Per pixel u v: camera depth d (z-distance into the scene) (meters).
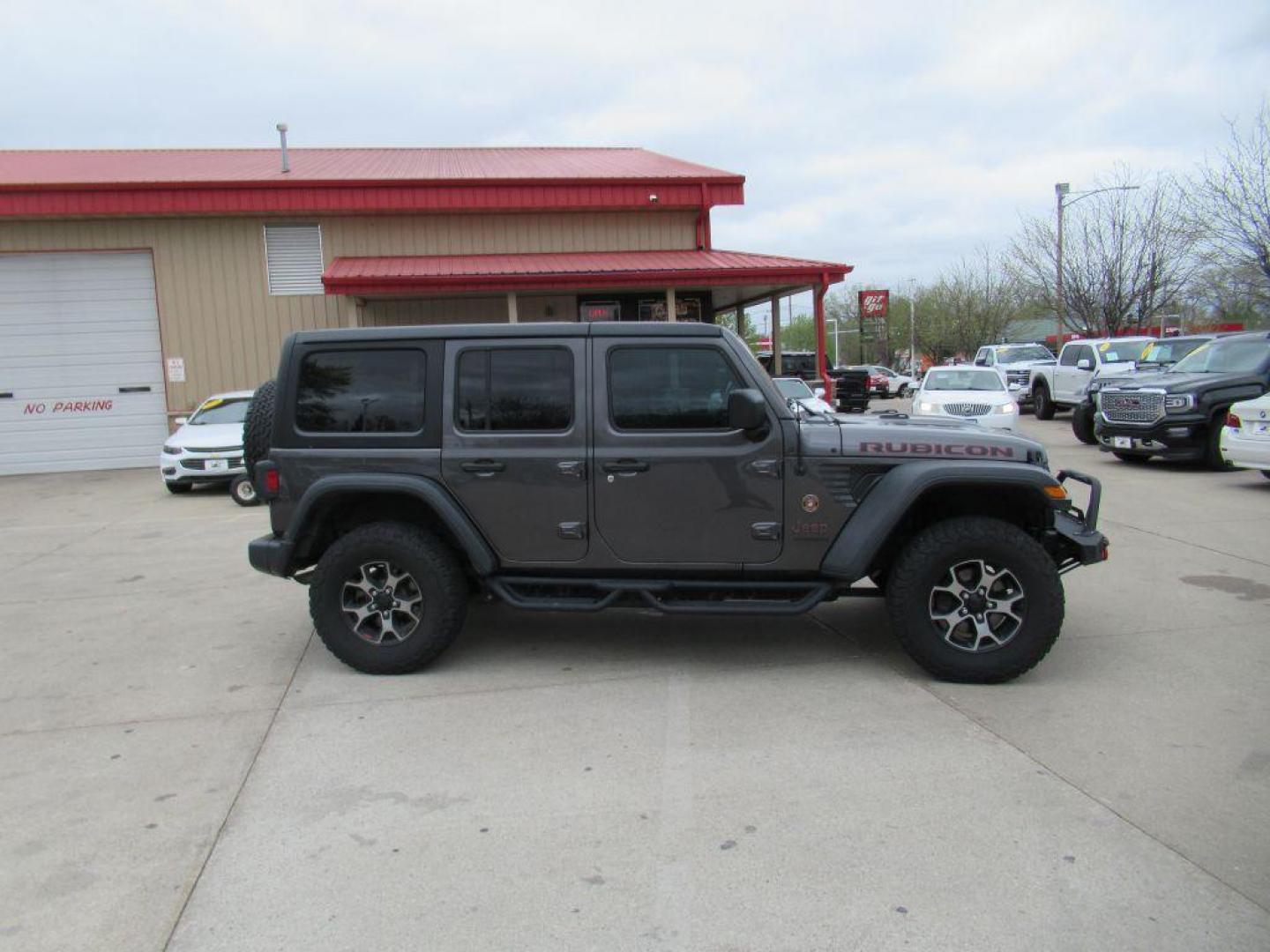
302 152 23.25
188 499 13.38
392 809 3.68
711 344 5.00
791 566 5.02
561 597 5.25
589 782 3.87
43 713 4.85
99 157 21.41
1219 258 27.91
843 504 4.93
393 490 5.11
